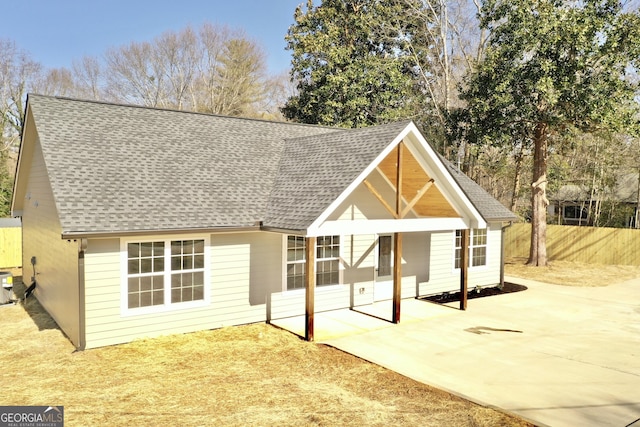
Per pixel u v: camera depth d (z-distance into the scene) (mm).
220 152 14297
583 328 12258
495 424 6715
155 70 52156
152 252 10523
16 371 8578
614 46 19469
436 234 16406
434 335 11344
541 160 23484
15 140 39938
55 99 13383
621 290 17922
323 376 8547
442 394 7793
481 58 31828
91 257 9734
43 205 13219
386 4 34469
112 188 10828
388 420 6797
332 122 31266
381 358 9586
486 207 17562
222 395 7586
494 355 9891
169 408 7043
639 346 10688
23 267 17594
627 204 33812
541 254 23750
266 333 11219
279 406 7203
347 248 13961
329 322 12383
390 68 31203
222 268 11555
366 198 14172
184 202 11359
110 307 10023
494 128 22531
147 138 13500
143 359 9250
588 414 7074
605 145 29781
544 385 8242
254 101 53188
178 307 10938
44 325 11781
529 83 20359
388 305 14508
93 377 8289
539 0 20500
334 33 31906
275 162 14812
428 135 33500
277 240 12438
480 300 15734
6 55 40188
